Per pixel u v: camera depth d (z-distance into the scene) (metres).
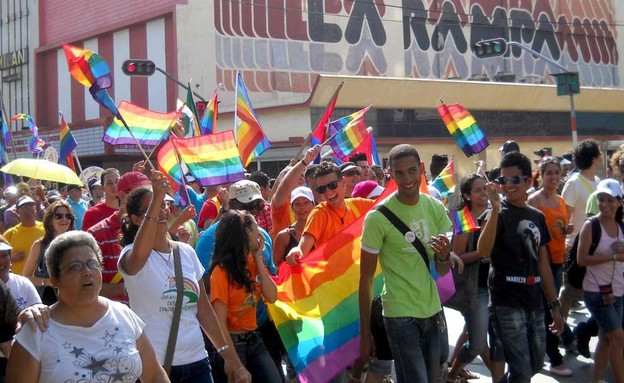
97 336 3.91
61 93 44.72
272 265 6.52
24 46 47.06
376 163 11.95
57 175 9.48
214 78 37.38
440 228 5.77
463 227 6.96
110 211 7.84
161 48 38.66
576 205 8.97
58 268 3.88
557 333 6.47
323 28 40.34
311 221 6.71
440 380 6.04
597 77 50.97
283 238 7.14
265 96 38.47
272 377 5.74
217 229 5.70
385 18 42.34
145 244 4.83
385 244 5.63
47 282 7.18
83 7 42.91
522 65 47.47
